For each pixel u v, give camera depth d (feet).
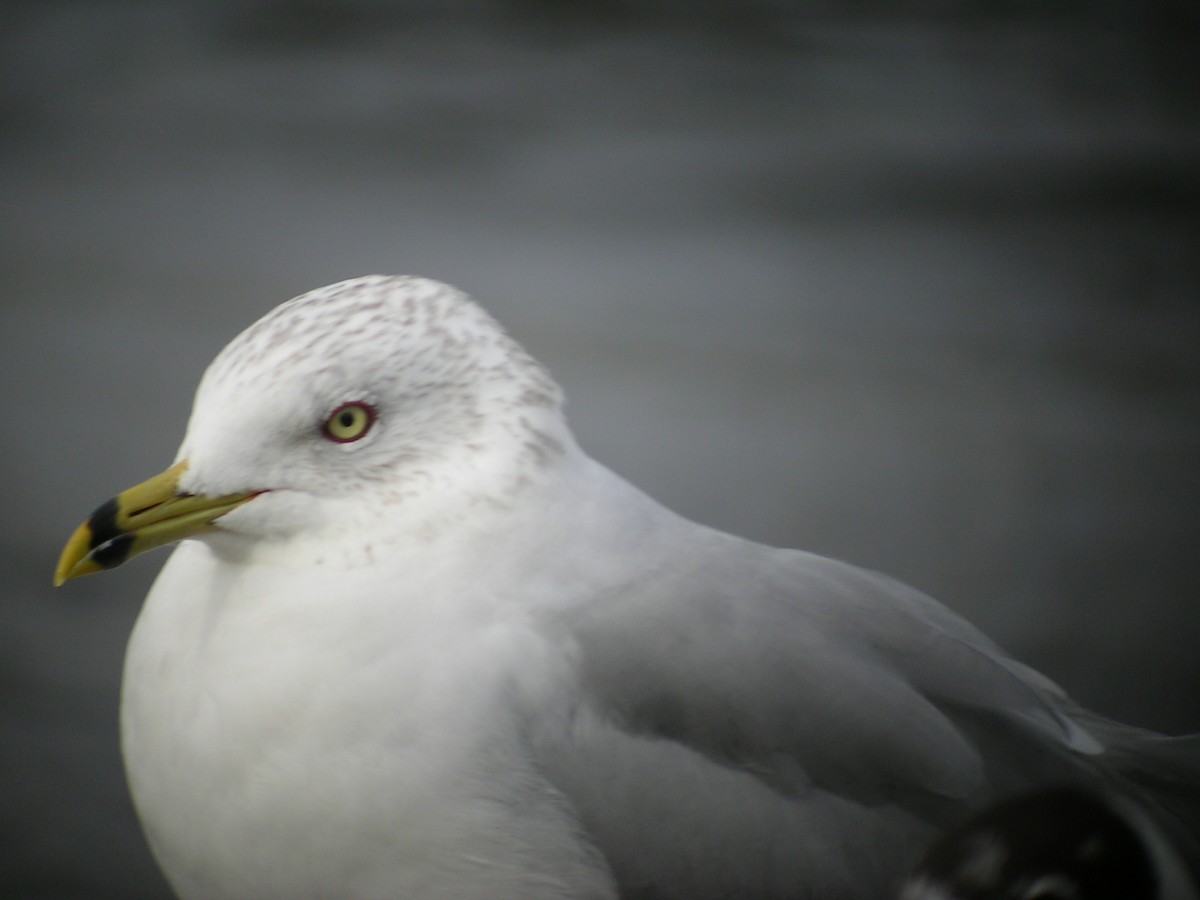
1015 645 13.89
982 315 21.09
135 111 28.12
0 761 13.24
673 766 12.44
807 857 12.45
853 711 12.47
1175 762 12.55
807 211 24.31
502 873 12.43
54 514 15.43
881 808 12.47
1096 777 12.50
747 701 12.46
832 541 15.71
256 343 12.46
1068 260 22.81
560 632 12.46
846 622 12.53
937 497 16.56
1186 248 23.25
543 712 12.43
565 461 12.51
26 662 13.47
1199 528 16.01
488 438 12.47
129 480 16.24
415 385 12.45
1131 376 19.49
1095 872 12.20
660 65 31.35
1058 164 26.58
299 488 12.44
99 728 13.33
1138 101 30.01
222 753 12.42
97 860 13.08
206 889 12.48
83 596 13.99
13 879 13.05
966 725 12.51
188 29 32.60
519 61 31.37
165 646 12.46
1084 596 14.71
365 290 12.47
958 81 31.01
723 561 12.53
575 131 27.61
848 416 18.20
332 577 12.44
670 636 12.46
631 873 12.45
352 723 12.40
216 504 12.45
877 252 22.80
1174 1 35.81
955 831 12.23
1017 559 15.40
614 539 12.51
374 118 27.99
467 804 12.41
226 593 12.46
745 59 31.91
